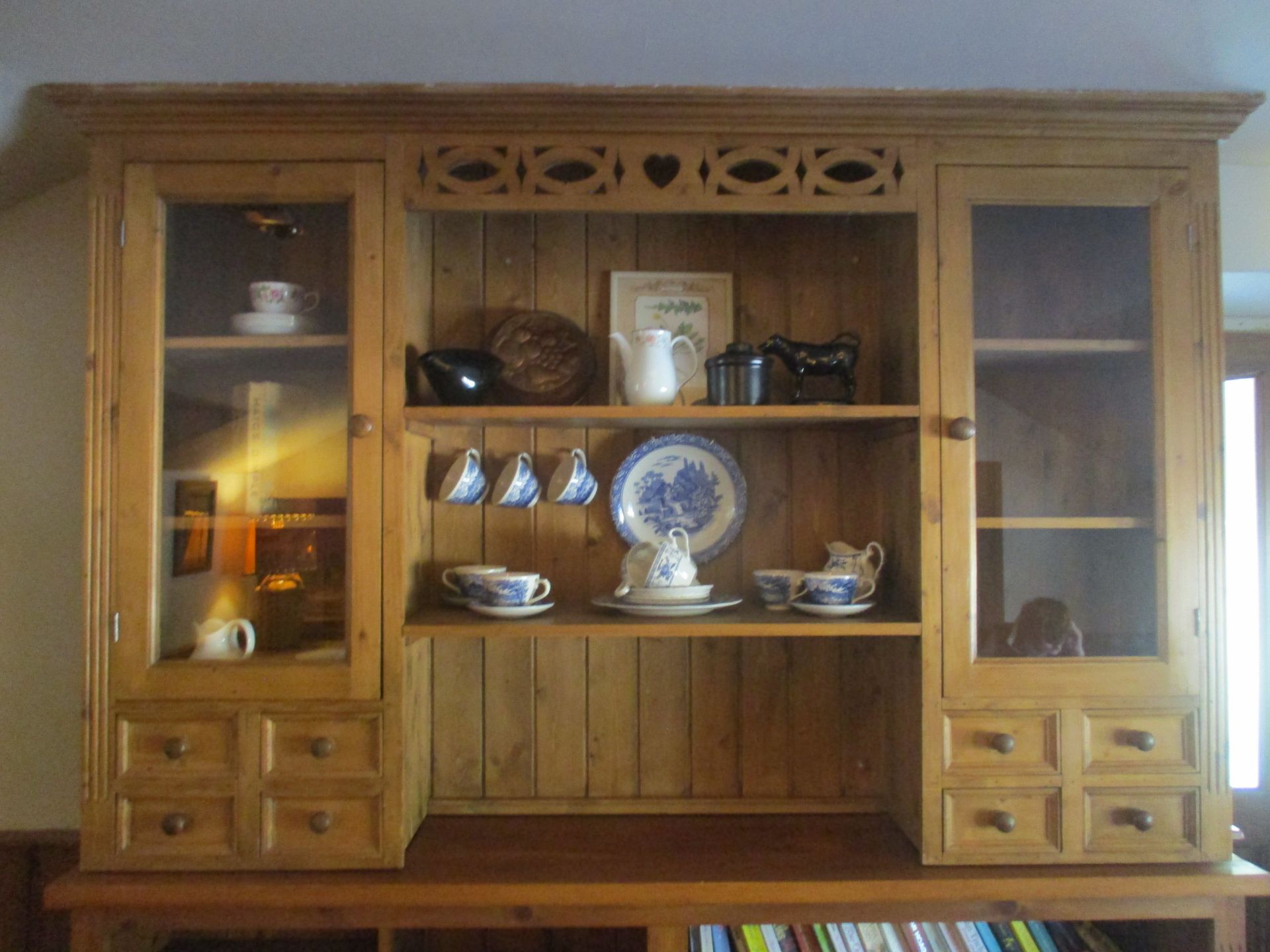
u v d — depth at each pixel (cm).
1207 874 113
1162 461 119
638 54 111
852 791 140
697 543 141
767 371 123
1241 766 168
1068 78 117
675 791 140
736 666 141
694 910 112
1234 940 114
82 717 113
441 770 139
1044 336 121
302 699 114
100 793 113
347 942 142
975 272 120
